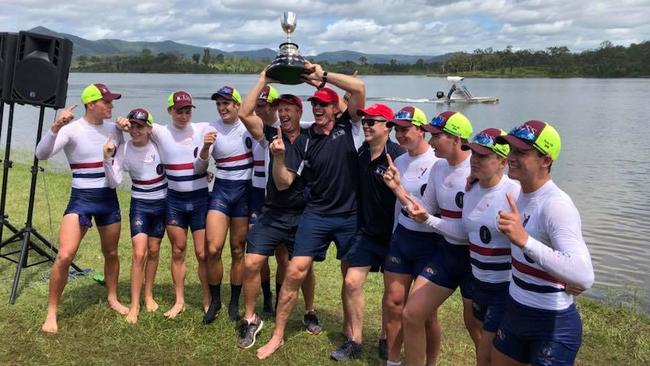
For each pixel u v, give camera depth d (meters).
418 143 3.96
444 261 3.66
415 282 3.76
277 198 4.45
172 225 4.93
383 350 4.45
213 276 4.82
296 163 4.29
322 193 4.24
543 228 2.71
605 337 5.08
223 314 5.02
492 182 3.23
